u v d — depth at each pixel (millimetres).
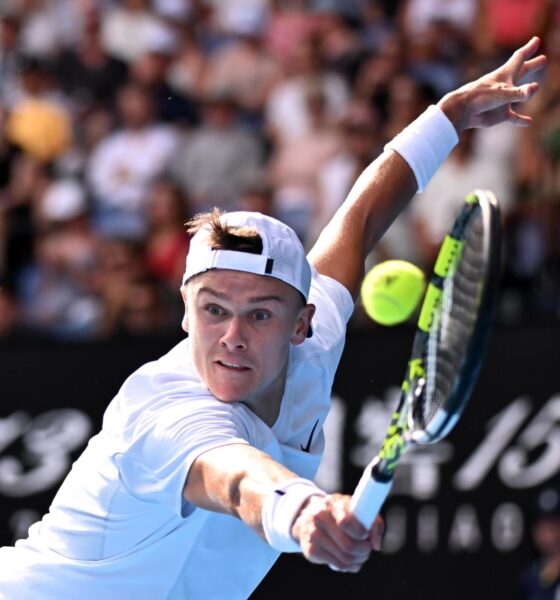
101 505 11969
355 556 9242
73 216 32000
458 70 33562
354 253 14359
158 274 30656
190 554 12273
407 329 25906
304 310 11875
